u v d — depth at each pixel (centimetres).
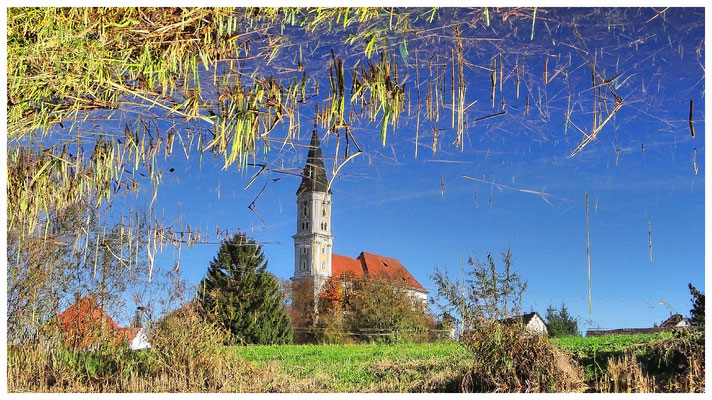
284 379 938
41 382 789
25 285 876
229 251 2898
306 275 7019
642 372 803
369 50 426
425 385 800
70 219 778
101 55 424
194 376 844
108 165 508
